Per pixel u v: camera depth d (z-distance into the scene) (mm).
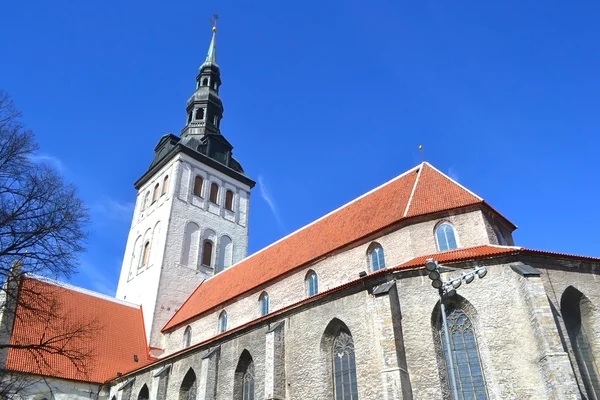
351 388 22016
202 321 38312
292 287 31891
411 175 32469
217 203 53188
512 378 18734
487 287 20859
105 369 36438
